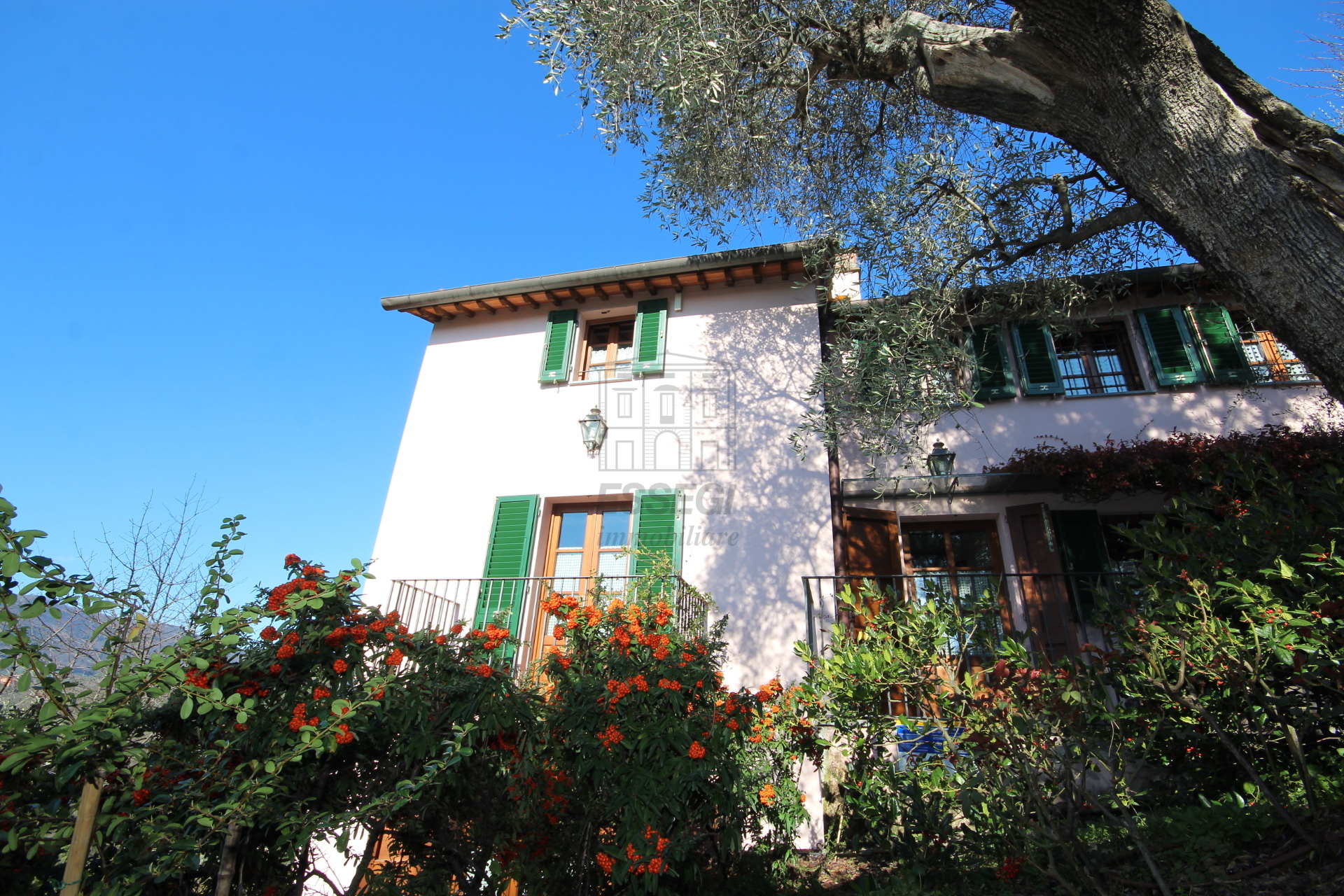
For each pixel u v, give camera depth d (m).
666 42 4.45
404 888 3.28
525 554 6.50
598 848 3.53
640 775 3.48
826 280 6.98
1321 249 2.44
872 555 6.41
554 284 7.47
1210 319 6.89
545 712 3.77
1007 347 7.28
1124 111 2.94
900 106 6.27
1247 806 3.33
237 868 2.58
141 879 2.05
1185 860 3.12
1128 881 2.96
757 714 4.13
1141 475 5.94
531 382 7.44
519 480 6.96
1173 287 6.98
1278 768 3.76
